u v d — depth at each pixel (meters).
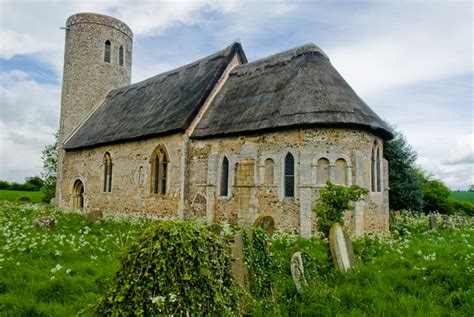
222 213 15.47
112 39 28.45
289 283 5.93
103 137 21.59
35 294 5.31
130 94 24.53
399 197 22.42
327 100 13.65
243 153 14.87
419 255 8.05
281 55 17.05
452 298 5.09
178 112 17.62
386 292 5.34
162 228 3.96
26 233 10.74
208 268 3.92
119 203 20.33
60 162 26.52
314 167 13.38
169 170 17.34
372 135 14.55
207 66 19.84
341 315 4.54
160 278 3.66
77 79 27.08
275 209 13.92
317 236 12.48
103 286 5.57
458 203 30.08
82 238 10.00
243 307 4.62
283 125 13.53
